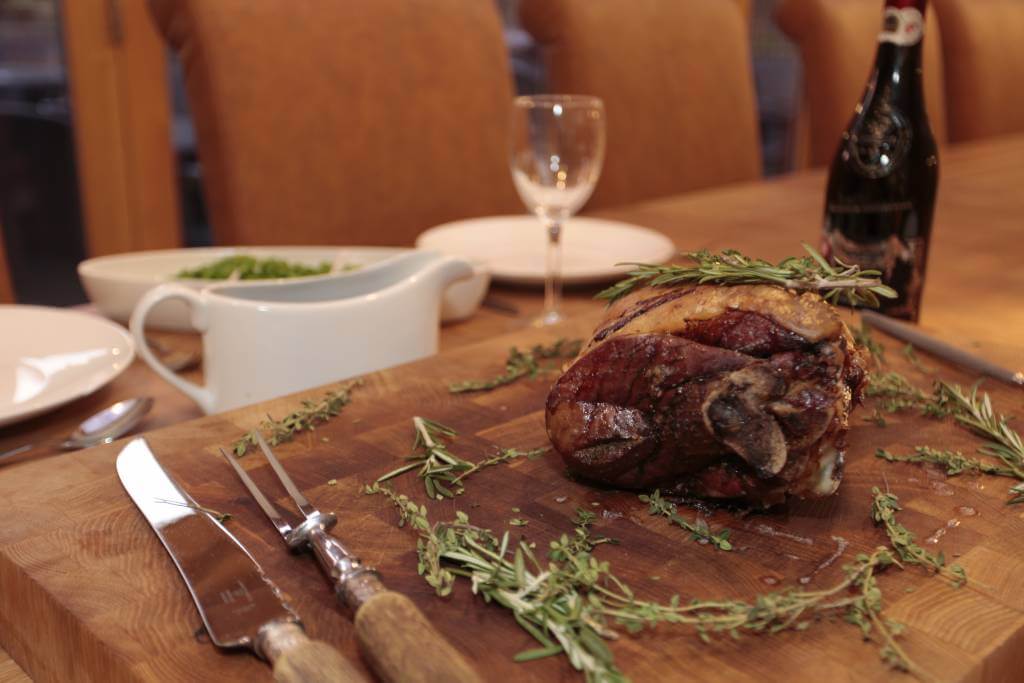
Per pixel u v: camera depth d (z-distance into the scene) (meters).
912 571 0.63
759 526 0.67
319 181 1.46
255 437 0.74
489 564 0.61
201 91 1.39
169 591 0.61
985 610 0.60
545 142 1.02
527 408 0.81
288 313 0.82
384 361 0.86
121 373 0.90
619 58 1.74
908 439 0.77
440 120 1.55
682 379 0.66
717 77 1.89
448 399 0.82
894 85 0.95
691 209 1.48
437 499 0.69
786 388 0.65
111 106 2.01
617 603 0.60
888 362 0.90
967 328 1.01
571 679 0.54
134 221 2.10
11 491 0.69
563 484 0.71
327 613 0.59
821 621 0.58
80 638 0.59
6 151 1.92
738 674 0.54
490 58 1.59
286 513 0.68
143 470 0.71
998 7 2.50
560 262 1.17
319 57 1.45
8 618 0.65
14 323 0.92
